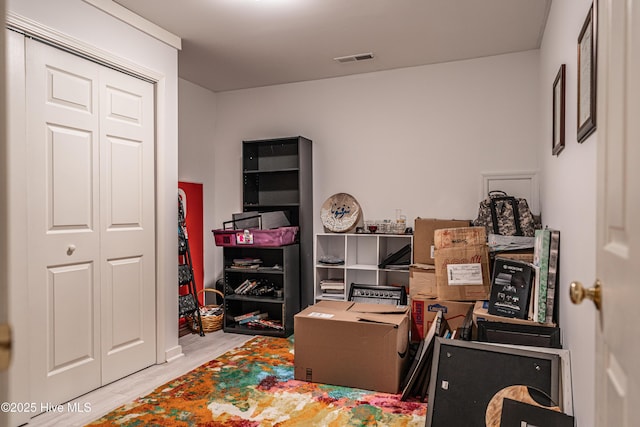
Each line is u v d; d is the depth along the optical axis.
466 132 4.22
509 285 2.80
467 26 3.45
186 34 3.56
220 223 5.25
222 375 3.14
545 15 3.23
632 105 0.78
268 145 4.95
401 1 3.03
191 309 4.12
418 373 2.69
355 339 2.89
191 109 4.89
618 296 0.84
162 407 2.62
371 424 2.41
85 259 2.81
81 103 2.78
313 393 2.81
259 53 4.01
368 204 4.60
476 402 2.13
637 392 0.71
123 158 3.12
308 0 3.01
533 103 3.99
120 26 3.06
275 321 4.44
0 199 0.61
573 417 1.93
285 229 4.25
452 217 4.27
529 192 3.99
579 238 1.89
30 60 2.46
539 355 2.15
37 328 2.51
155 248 3.42
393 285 4.47
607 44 0.99
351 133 4.67
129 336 3.15
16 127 2.38
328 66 4.38
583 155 1.81
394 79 4.48
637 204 0.73
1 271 0.61
